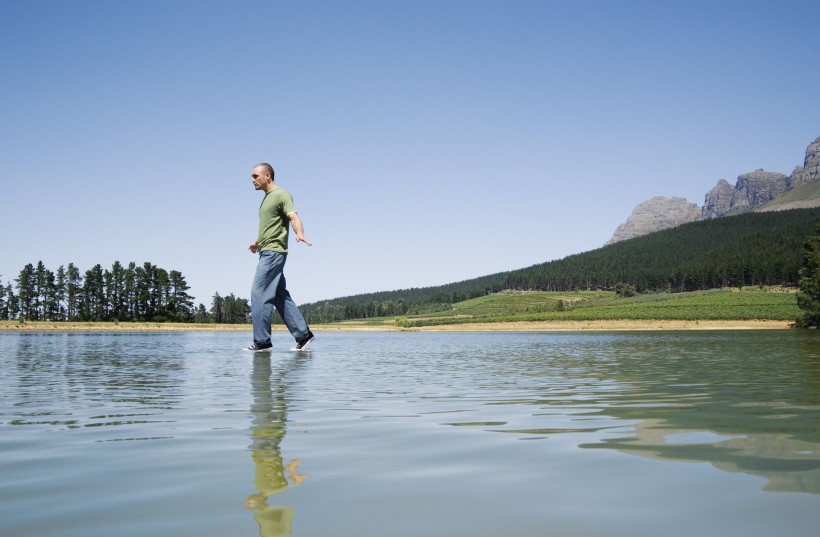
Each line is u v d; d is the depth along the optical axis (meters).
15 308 106.06
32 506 2.80
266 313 20.02
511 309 153.38
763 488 2.95
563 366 12.78
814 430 4.62
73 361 14.71
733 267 161.62
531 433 4.65
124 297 110.19
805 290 63.56
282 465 3.62
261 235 19.67
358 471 3.44
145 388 8.49
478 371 11.58
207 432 4.82
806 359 14.22
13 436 4.70
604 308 111.19
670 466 3.45
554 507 2.70
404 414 5.79
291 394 7.68
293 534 2.38
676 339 32.12
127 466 3.62
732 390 7.60
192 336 45.22
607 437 4.43
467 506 2.74
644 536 2.31
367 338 44.94
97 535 2.39
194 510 2.71
